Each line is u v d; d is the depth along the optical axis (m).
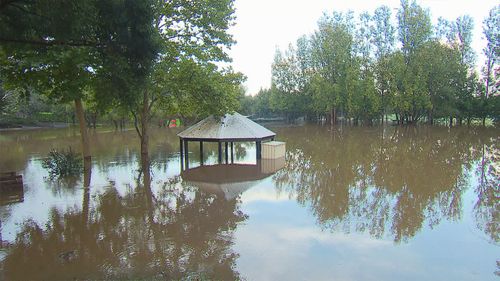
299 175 17.86
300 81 64.62
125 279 6.98
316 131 47.12
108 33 10.82
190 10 20.67
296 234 9.41
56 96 16.12
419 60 47.97
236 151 28.70
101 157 24.34
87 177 17.50
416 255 7.97
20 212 11.74
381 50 51.25
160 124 60.72
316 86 53.06
